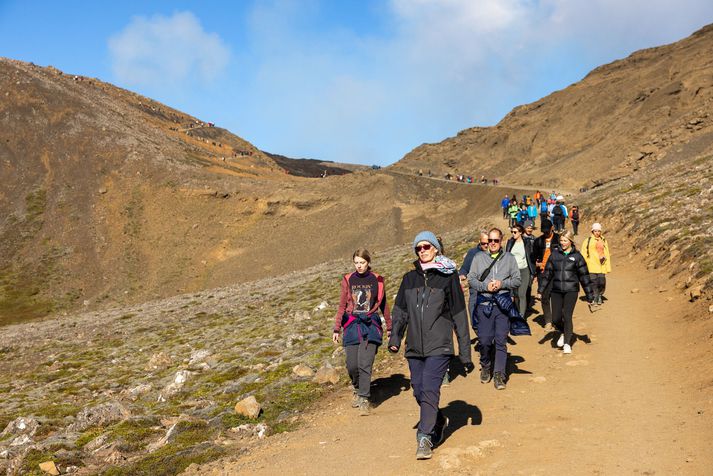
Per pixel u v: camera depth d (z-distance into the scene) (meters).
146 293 94.81
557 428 6.63
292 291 32.22
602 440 6.09
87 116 149.75
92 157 131.50
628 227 23.69
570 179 122.44
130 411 10.55
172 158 139.75
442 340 6.20
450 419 7.52
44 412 12.61
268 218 112.00
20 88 149.50
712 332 9.42
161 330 28.55
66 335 32.62
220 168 155.00
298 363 12.62
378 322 8.74
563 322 10.63
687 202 22.20
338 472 6.14
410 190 114.94
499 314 8.63
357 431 7.66
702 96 121.31
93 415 10.16
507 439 6.45
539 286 10.56
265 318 24.62
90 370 20.33
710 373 7.73
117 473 7.02
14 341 33.81
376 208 110.75
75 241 107.31
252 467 6.61
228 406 9.88
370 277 8.79
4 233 108.75
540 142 183.88
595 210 33.09
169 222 111.81
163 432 9.02
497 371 8.53
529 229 13.01
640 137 123.06
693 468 5.13
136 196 119.25
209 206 114.94
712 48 150.75
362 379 8.53
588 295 10.17
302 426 8.37
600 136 160.00
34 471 7.57
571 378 8.74
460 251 26.20
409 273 6.49
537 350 10.75
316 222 109.62
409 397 9.17
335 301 24.23
